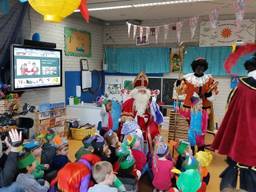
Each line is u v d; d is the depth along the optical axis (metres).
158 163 2.81
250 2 4.95
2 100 4.35
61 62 5.64
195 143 4.09
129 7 5.48
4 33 4.49
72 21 6.40
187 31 6.69
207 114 4.26
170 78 6.88
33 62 4.91
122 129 3.36
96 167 2.08
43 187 2.22
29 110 4.86
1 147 2.30
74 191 2.04
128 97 3.60
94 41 7.29
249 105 1.57
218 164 4.26
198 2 5.02
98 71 7.42
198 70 4.32
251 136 1.55
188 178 2.10
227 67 1.77
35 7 1.19
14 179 2.15
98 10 5.80
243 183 1.71
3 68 4.55
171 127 4.55
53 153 2.79
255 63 1.66
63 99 6.20
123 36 7.39
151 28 6.50
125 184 2.69
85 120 6.09
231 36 6.20
